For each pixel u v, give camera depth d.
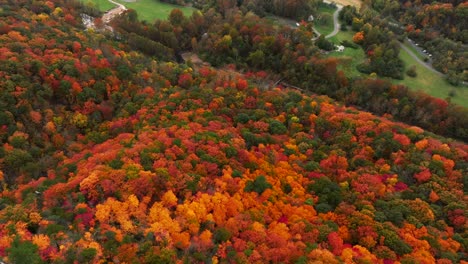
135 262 79.00
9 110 134.88
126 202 91.88
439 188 118.00
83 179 98.62
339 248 92.88
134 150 112.19
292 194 112.25
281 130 147.00
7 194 106.56
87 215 88.62
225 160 115.50
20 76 143.50
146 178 98.38
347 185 118.19
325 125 152.50
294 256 86.62
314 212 106.06
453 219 108.62
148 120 143.00
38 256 78.12
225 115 152.38
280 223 97.94
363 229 99.50
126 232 85.75
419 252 94.56
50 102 150.50
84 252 78.56
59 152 133.25
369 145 139.75
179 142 118.62
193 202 95.31
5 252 79.06
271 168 119.69
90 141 138.12
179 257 82.94
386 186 120.31
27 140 132.75
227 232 89.88
